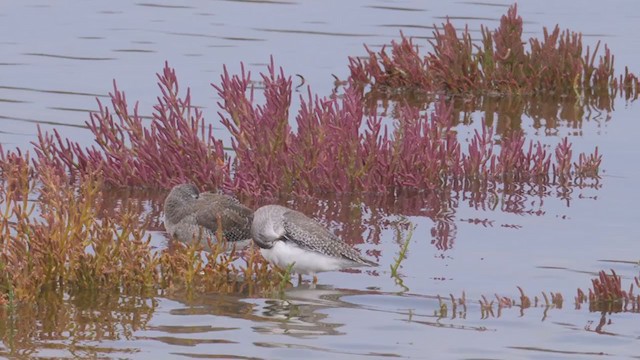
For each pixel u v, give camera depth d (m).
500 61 23.33
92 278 12.13
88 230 12.47
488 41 23.38
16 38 25.59
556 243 13.95
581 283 12.51
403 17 28.84
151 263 12.23
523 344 10.63
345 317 11.30
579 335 10.91
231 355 10.13
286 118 16.98
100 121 16.73
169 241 13.79
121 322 10.97
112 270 12.13
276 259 12.26
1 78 22.08
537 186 16.81
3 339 10.36
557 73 23.20
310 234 12.17
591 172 17.38
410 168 16.75
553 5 30.83
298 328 10.93
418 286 12.31
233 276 12.68
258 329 10.88
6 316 11.02
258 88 21.84
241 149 16.98
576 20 28.75
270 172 16.17
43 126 18.97
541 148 17.69
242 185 16.17
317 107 17.00
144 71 22.95
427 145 17.03
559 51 23.55
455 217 15.13
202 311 11.39
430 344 10.57
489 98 22.53
